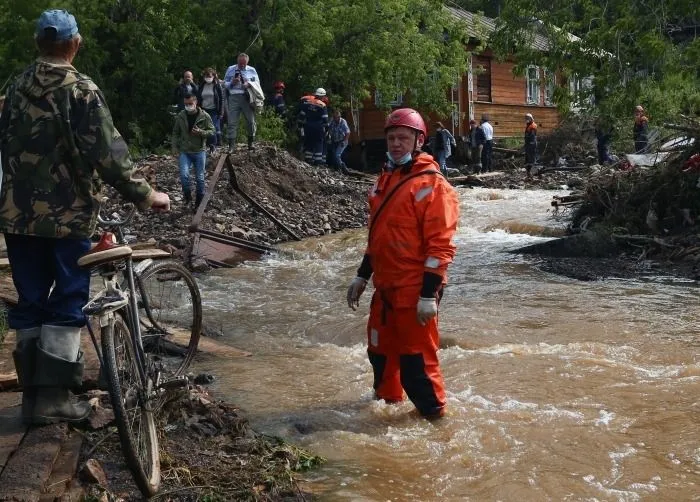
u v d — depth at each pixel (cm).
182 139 1294
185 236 1197
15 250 412
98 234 987
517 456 427
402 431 468
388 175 478
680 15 1192
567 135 2773
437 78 2692
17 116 397
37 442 398
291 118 2452
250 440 443
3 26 2183
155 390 411
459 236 1370
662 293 845
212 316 789
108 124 396
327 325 737
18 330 412
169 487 386
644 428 462
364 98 2781
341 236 1389
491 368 577
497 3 4366
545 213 1554
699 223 1123
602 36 1198
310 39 2384
